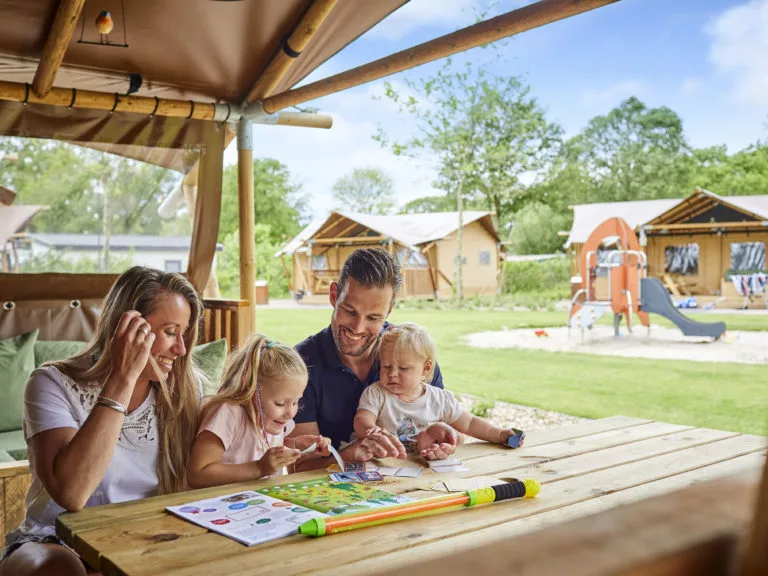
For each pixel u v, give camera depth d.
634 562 0.28
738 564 0.30
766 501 0.30
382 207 58.91
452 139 26.62
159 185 5.43
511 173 31.05
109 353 2.05
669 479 1.90
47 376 2.02
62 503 1.78
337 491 1.79
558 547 0.29
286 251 28.25
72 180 5.24
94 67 4.93
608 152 53.56
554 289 30.39
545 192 43.78
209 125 5.35
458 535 1.45
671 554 0.29
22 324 4.98
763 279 21.14
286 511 1.62
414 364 2.49
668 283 23.70
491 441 2.41
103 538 1.47
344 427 2.73
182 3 4.03
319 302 27.02
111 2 4.00
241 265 5.47
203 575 1.26
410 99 27.06
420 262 26.61
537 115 31.22
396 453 2.17
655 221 23.86
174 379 2.18
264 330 15.73
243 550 1.38
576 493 1.77
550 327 16.14
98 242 5.35
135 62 4.87
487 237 28.83
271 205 52.81
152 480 2.11
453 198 44.72
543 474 1.97
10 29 4.20
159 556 1.36
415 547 1.38
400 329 2.55
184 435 2.19
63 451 1.80
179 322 2.08
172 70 5.01
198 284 5.42
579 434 2.51
